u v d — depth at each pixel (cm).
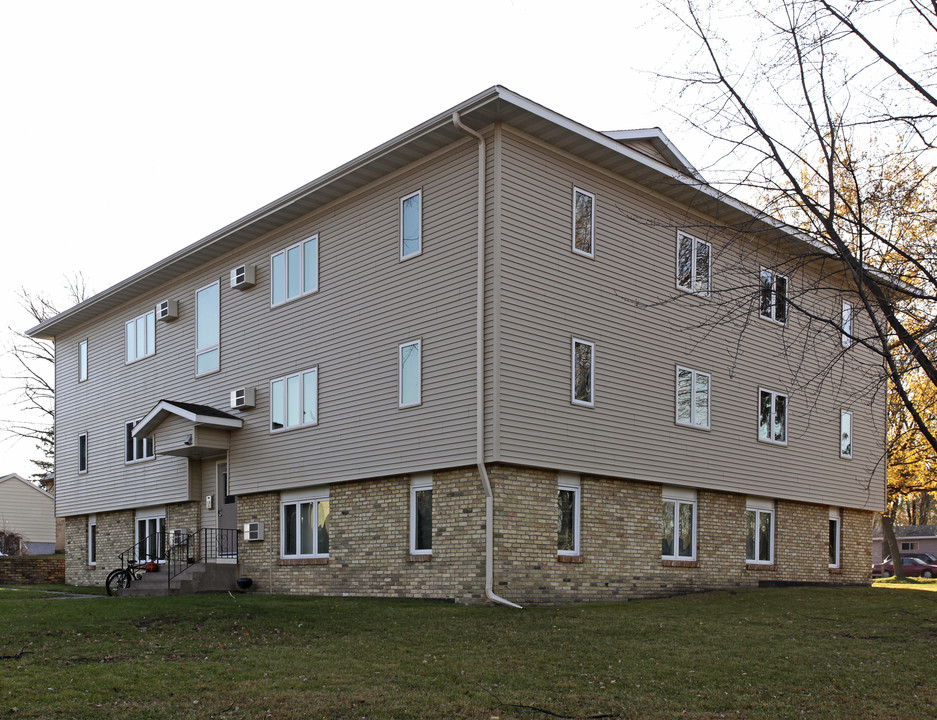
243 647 1325
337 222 2169
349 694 1089
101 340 3098
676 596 2003
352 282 2105
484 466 1745
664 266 2134
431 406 1864
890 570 5431
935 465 3312
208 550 2528
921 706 1084
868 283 1041
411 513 1912
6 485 5444
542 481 1834
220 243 2455
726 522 2262
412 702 1067
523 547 1781
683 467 2123
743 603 1864
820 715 1050
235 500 2456
